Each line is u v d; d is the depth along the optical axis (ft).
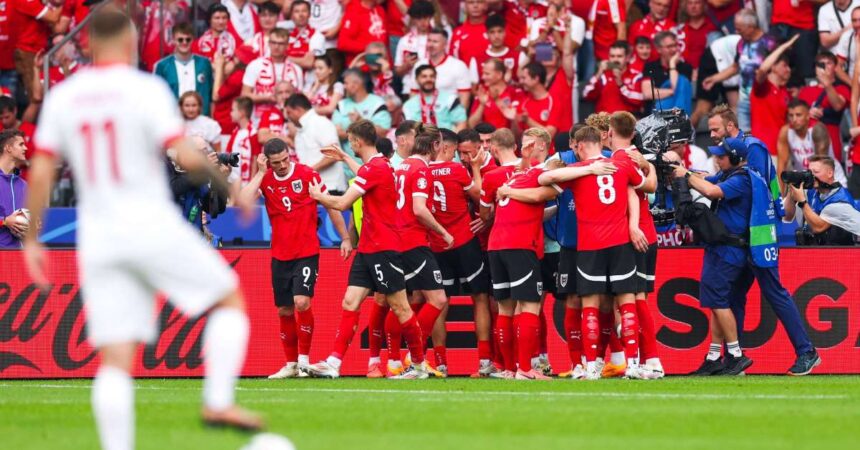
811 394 107.14
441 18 202.39
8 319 142.31
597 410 90.02
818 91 183.52
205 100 189.37
